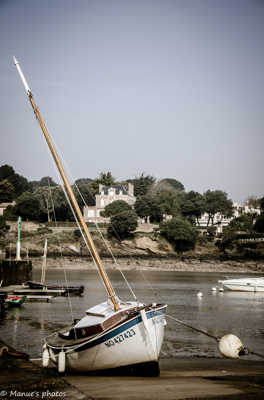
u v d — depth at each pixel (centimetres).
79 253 13625
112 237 14138
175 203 17812
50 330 3588
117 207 14562
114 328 2012
